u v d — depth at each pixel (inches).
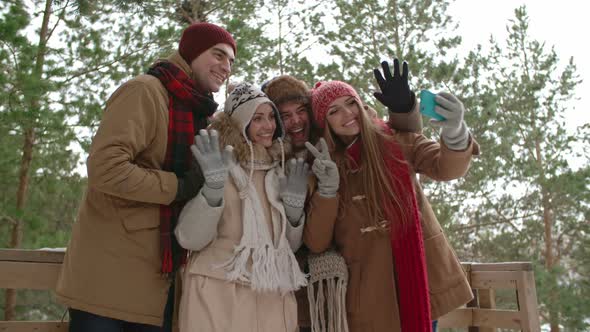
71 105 295.3
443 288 82.7
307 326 85.8
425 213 86.0
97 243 70.8
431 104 74.3
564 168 489.7
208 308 70.3
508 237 507.5
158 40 341.4
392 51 480.4
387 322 77.6
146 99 75.0
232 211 76.9
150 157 75.2
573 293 420.8
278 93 89.5
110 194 70.0
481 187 502.6
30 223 283.0
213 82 86.8
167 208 74.8
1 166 299.7
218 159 72.1
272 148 82.8
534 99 522.6
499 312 120.0
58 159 322.3
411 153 85.7
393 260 79.7
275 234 77.3
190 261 75.2
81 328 69.7
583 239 474.0
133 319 69.2
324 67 485.7
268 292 74.4
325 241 80.0
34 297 338.0
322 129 87.3
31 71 267.1
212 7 427.8
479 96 482.3
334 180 77.7
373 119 89.0
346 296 81.2
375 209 79.5
